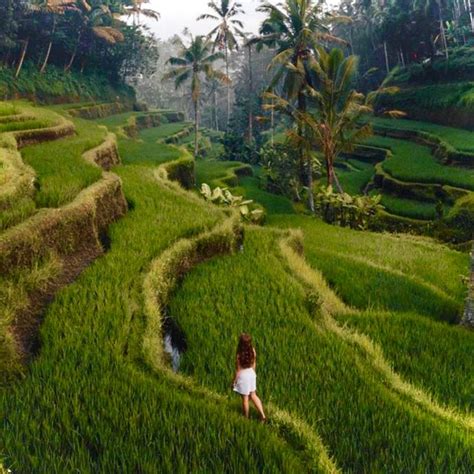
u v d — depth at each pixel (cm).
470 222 2450
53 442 480
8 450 464
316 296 921
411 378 753
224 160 5312
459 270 1553
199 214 1381
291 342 773
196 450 477
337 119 2903
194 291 974
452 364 804
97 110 5716
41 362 620
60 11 4688
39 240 883
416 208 3164
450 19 6625
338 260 1488
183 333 816
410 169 3697
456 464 507
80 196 1120
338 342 780
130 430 498
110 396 561
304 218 2458
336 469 491
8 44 4322
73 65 6028
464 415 638
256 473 458
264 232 1459
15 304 735
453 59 5319
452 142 3988
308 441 517
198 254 1159
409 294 1231
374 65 6988
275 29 3450
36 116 2355
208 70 4475
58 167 1426
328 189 2720
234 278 1041
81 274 910
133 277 913
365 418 576
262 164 4322
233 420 535
